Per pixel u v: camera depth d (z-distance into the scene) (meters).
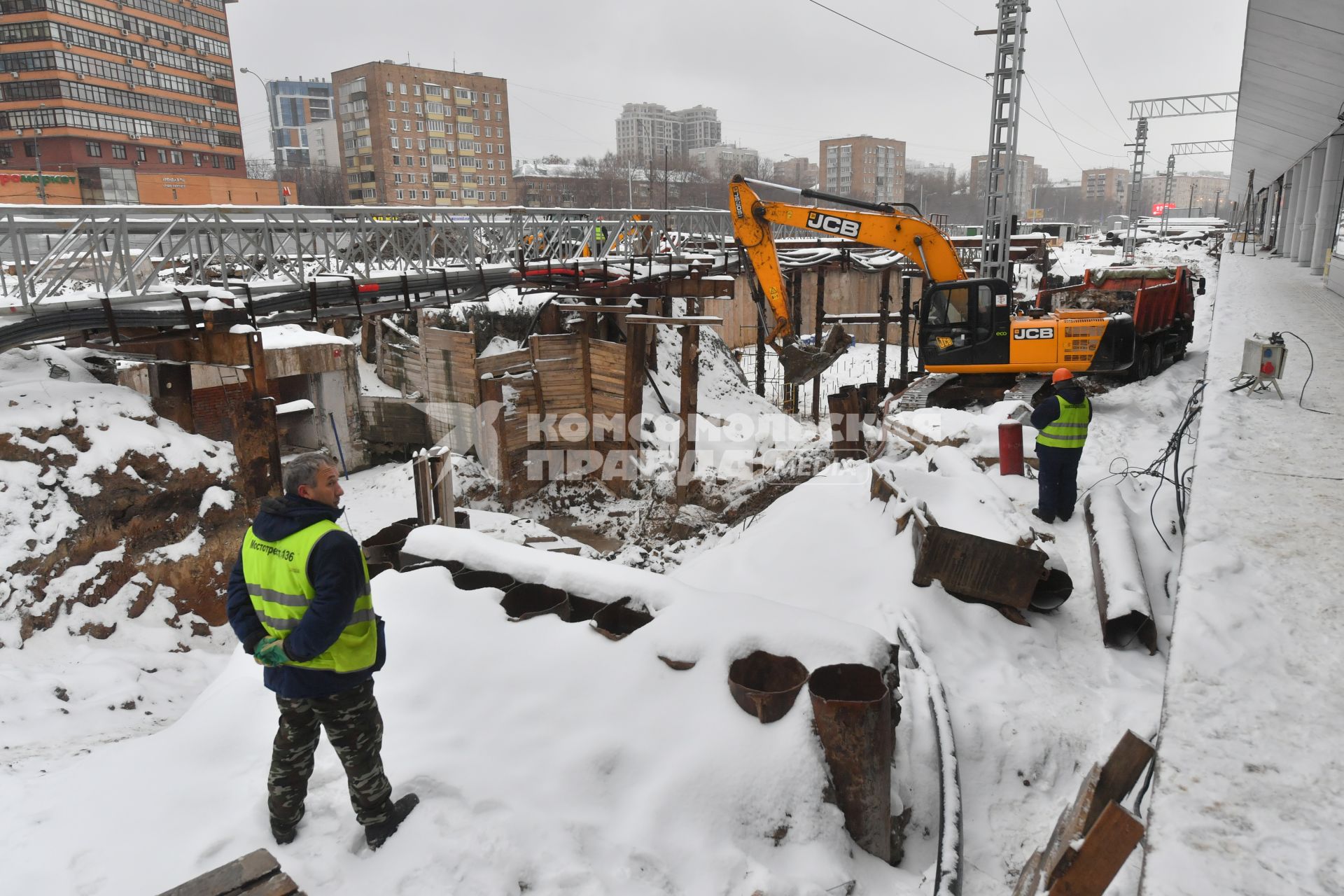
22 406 9.63
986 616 6.81
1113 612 6.54
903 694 5.54
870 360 32.69
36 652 8.27
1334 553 4.02
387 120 95.25
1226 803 2.40
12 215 9.53
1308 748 2.63
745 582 7.64
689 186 99.56
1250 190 50.75
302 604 3.24
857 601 7.06
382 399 20.03
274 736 4.22
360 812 3.47
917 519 7.26
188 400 11.55
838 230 16.33
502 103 105.31
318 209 13.27
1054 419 8.33
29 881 3.30
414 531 6.02
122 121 80.88
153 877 3.32
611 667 4.41
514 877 3.37
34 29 73.56
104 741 6.31
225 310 11.44
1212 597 3.63
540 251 19.36
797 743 4.02
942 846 4.20
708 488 18.67
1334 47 13.52
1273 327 11.67
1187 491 8.45
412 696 4.30
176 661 8.93
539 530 12.98
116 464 9.80
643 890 3.46
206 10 90.25
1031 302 27.95
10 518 8.69
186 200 70.50
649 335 22.73
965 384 16.05
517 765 3.88
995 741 5.36
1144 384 15.68
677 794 3.79
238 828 3.57
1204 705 2.91
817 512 8.85
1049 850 3.25
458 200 102.88
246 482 11.28
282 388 19.39
